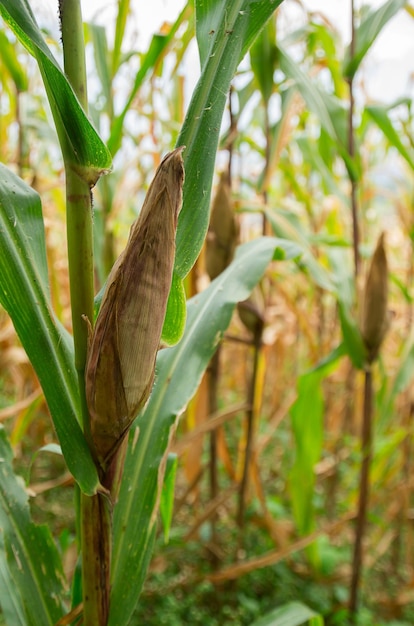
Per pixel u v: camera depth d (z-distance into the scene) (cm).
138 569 69
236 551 159
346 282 133
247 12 61
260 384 149
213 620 151
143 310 56
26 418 143
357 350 130
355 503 182
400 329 247
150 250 56
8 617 71
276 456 257
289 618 84
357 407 254
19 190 65
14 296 62
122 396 58
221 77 61
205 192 61
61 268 242
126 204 198
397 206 183
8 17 55
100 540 65
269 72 127
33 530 75
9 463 77
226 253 127
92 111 120
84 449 61
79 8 57
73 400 63
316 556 160
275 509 193
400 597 160
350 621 150
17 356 173
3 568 73
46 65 54
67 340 68
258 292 139
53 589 74
